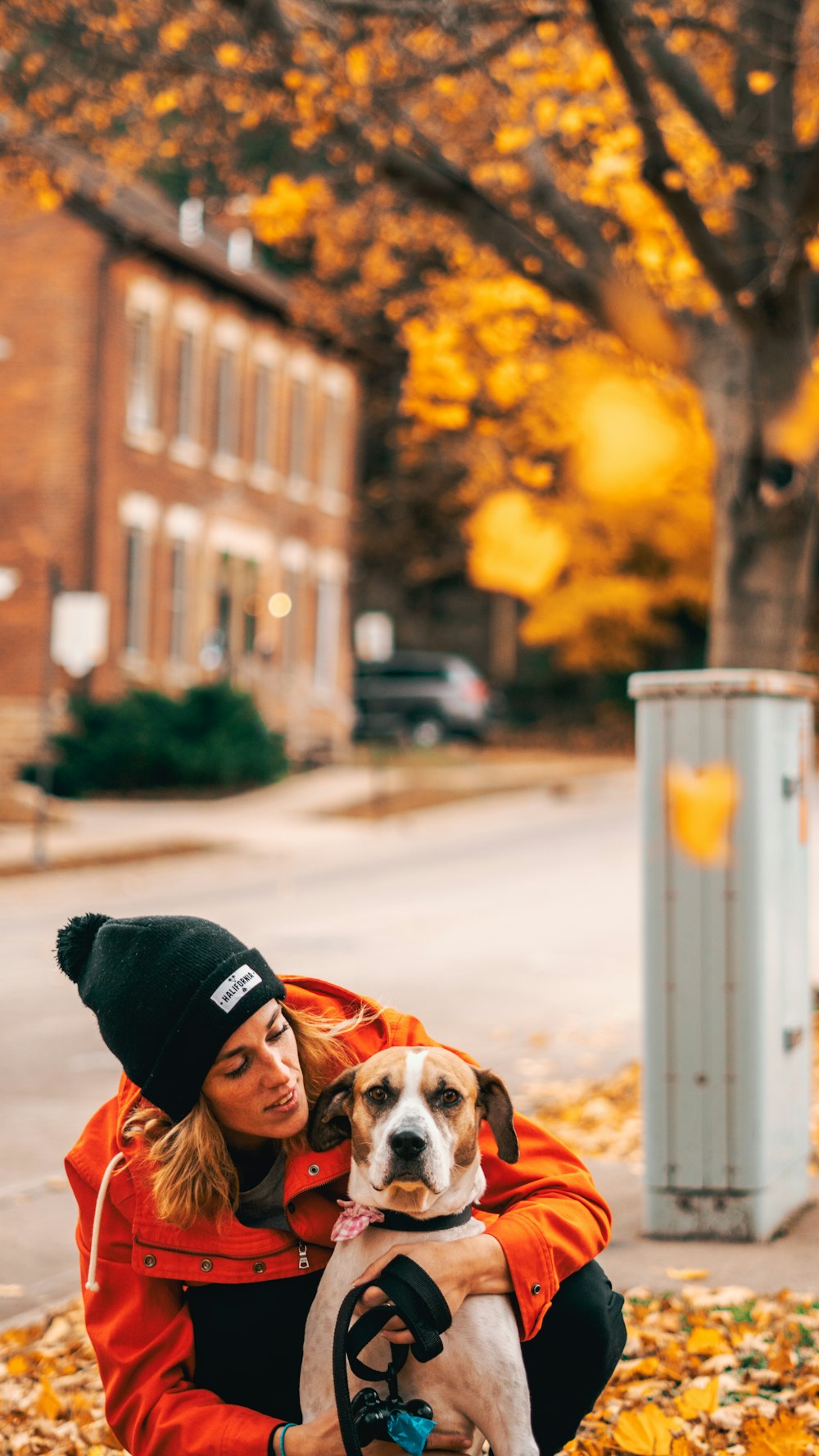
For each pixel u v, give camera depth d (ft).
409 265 42.60
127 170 39.60
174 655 101.81
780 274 26.17
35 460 91.86
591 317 30.60
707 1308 15.12
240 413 107.96
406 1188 8.88
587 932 45.93
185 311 100.78
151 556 98.02
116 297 93.04
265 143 36.17
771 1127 17.66
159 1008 9.09
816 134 32.17
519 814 87.40
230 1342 9.67
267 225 33.45
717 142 27.17
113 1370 9.44
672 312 30.22
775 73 28.35
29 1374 15.16
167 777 89.61
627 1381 13.53
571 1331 9.95
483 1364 9.04
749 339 27.78
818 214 25.35
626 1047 29.91
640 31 27.48
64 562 91.50
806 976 19.19
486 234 30.53
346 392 122.42
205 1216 9.41
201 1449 8.91
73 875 62.80
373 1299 8.98
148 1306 9.54
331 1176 9.61
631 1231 17.90
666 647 123.44
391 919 49.62
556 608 111.34
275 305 108.58
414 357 32.14
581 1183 10.33
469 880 60.34
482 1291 9.20
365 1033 10.53
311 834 78.07
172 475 99.60
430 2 29.04
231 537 106.73
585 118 28.96
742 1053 17.38
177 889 59.36
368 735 125.90
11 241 92.02
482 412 45.24
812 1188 19.76
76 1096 27.68
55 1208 21.13
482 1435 9.55
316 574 119.65
